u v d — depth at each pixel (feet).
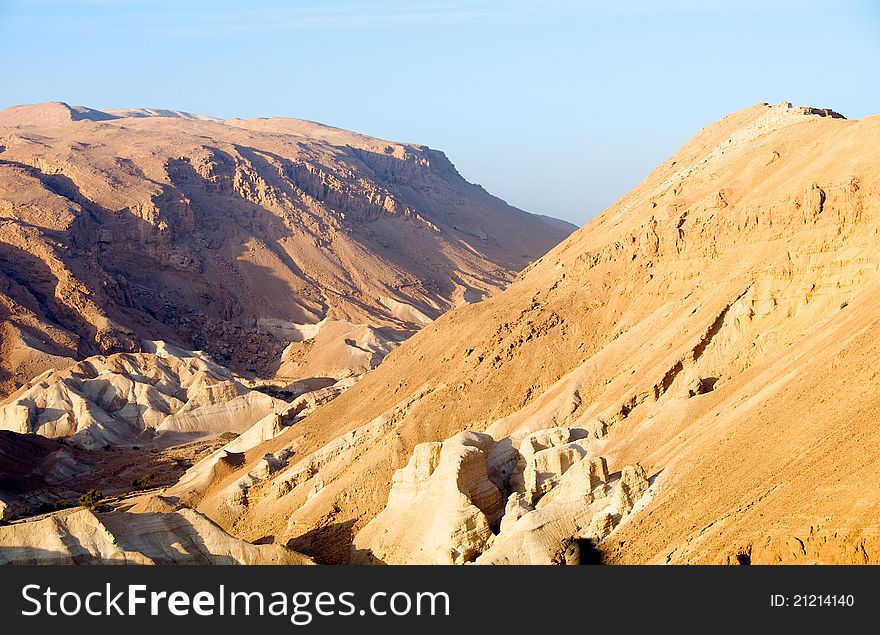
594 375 369.71
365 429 392.06
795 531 218.38
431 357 439.22
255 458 424.05
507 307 448.65
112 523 265.95
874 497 211.82
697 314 360.48
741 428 280.10
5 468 517.14
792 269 342.85
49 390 648.79
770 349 334.85
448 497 285.43
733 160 439.22
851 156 364.58
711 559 230.48
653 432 314.14
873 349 270.05
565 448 303.68
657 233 410.93
